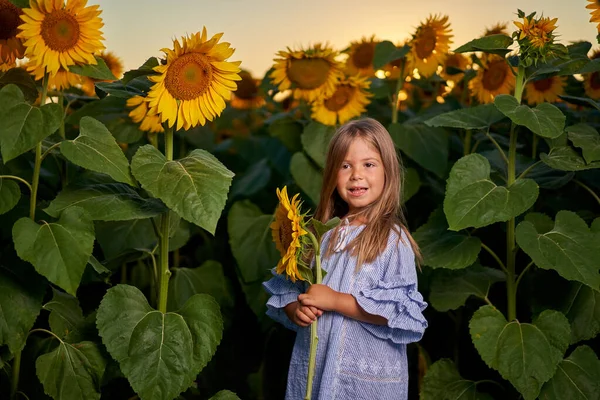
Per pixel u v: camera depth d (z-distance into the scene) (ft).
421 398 9.48
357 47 13.71
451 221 8.45
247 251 11.53
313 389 7.97
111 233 10.98
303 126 12.76
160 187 7.52
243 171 15.80
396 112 12.25
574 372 8.89
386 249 8.07
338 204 9.00
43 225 7.52
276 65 11.47
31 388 8.97
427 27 11.88
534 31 8.77
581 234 8.74
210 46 7.65
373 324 7.86
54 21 7.32
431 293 9.61
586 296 9.16
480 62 11.19
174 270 11.12
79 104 12.55
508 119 9.25
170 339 7.89
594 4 9.64
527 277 10.32
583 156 8.91
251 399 11.82
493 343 8.73
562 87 11.92
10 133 7.30
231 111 16.07
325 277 8.11
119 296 7.98
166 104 7.72
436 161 11.50
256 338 12.76
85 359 8.12
